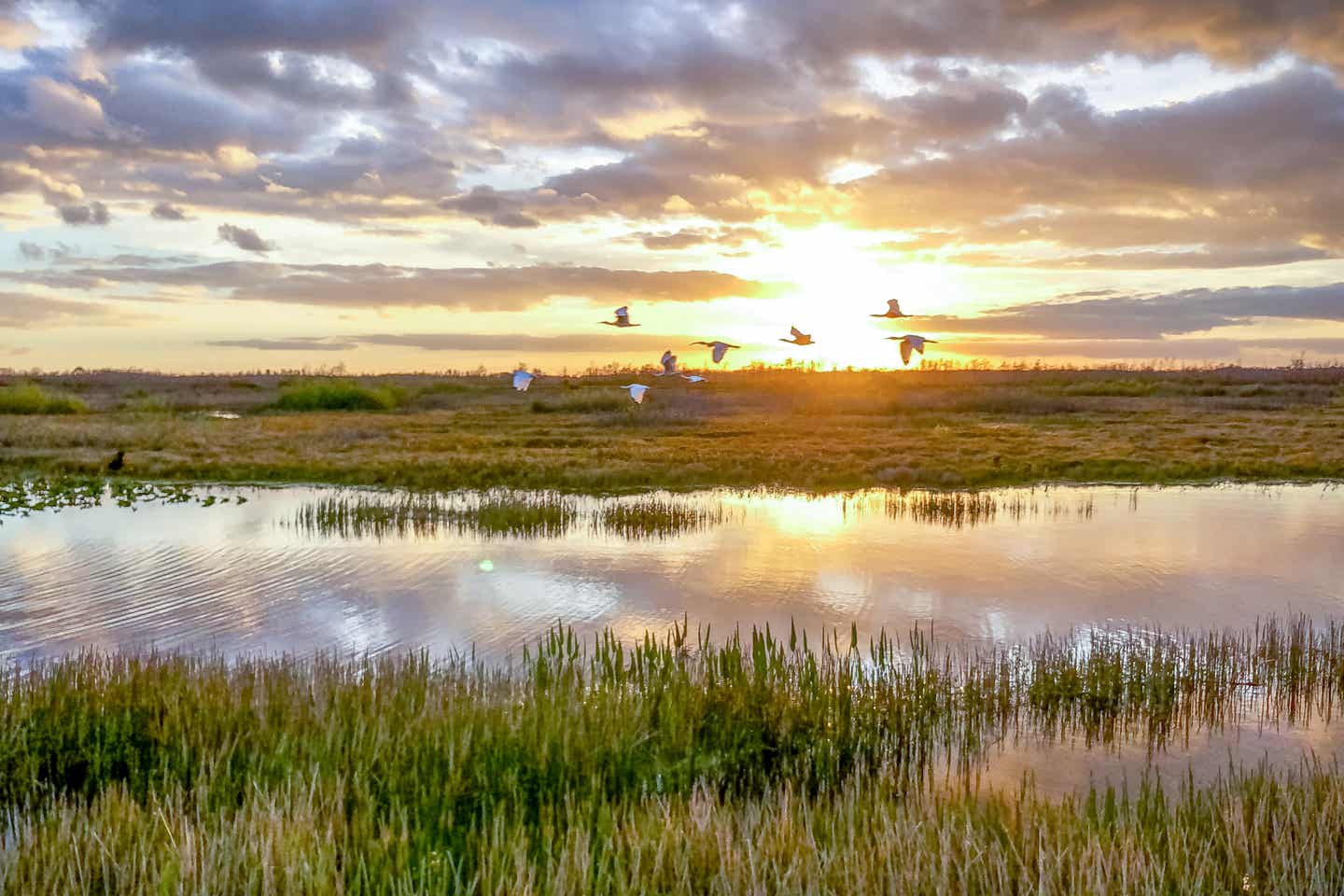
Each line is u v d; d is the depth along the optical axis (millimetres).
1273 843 7395
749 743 10086
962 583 17891
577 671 12305
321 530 22578
